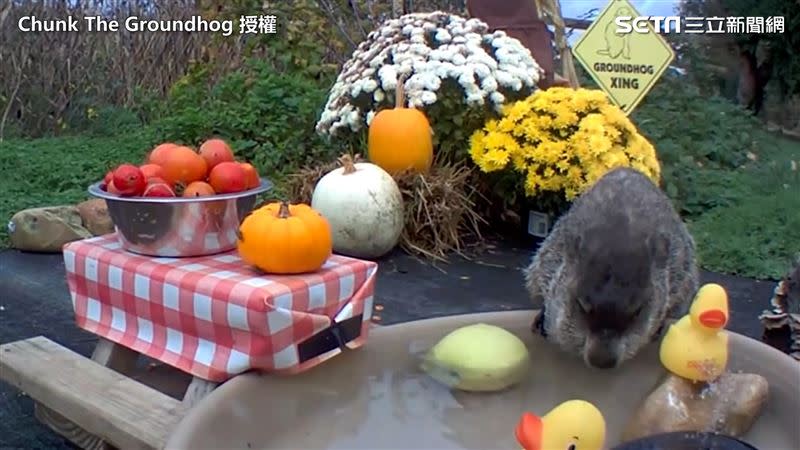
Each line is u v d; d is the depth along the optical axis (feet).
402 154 6.93
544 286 4.24
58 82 12.92
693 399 3.35
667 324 4.15
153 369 4.29
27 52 12.67
